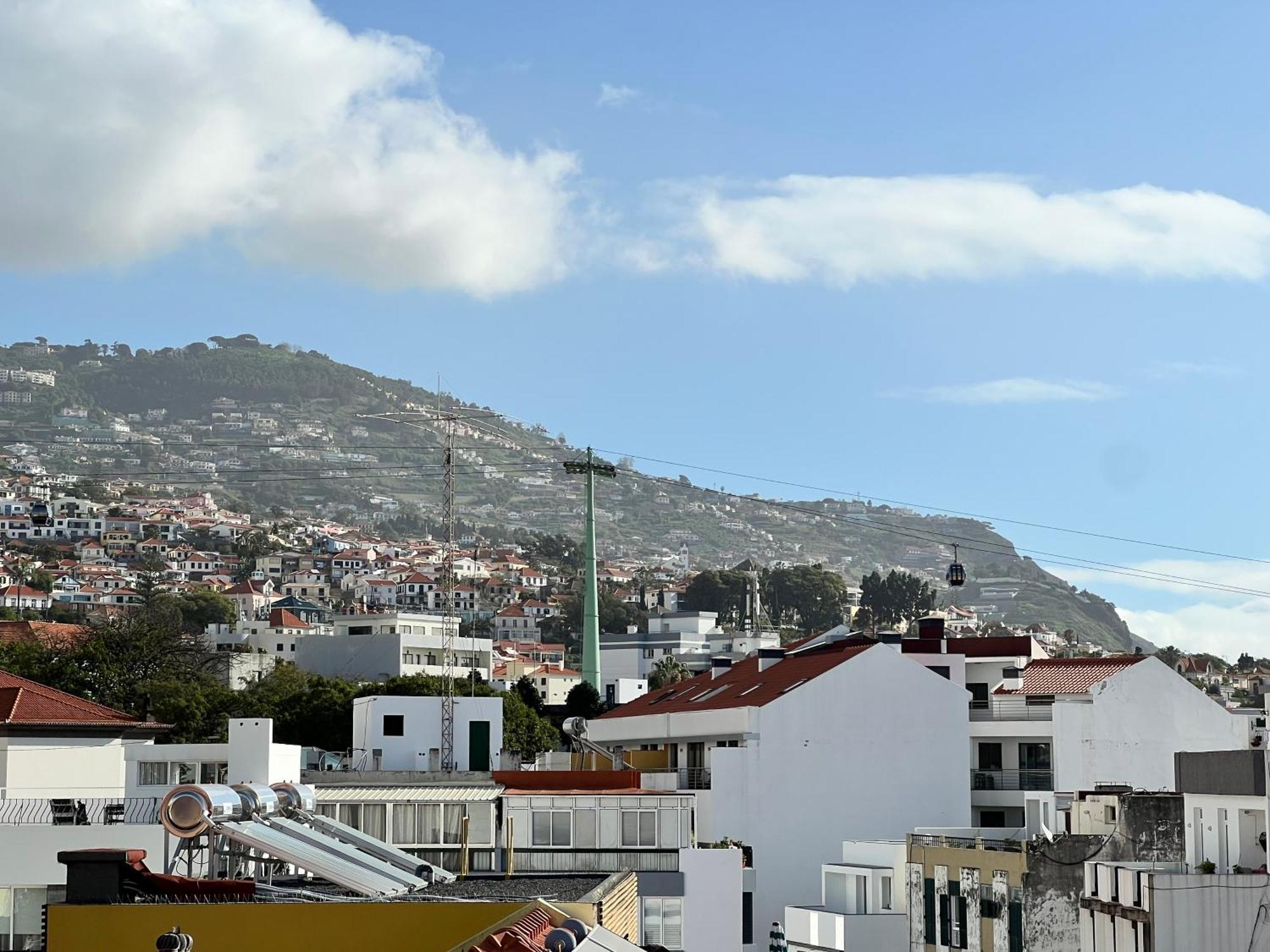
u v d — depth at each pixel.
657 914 69.75
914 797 96.38
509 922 36.22
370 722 99.19
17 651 175.88
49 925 37.06
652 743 108.38
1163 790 97.38
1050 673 107.31
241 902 37.78
